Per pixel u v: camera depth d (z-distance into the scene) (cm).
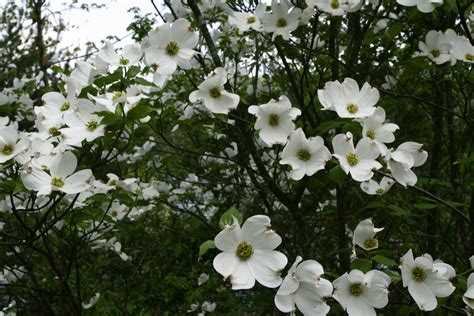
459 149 316
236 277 132
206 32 256
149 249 461
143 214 442
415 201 283
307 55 267
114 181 267
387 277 148
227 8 262
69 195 217
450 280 155
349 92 177
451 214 297
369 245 177
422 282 156
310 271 134
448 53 230
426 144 321
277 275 133
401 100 295
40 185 164
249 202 371
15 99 340
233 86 318
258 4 262
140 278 479
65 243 306
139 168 388
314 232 321
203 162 379
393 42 290
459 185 292
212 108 188
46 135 192
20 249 295
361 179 157
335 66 268
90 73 200
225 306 513
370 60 288
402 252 264
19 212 238
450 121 296
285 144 171
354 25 271
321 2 216
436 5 198
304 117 233
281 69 334
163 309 553
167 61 195
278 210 312
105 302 417
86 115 179
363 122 169
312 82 286
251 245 137
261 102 318
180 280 535
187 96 283
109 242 340
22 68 707
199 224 393
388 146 302
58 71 272
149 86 198
